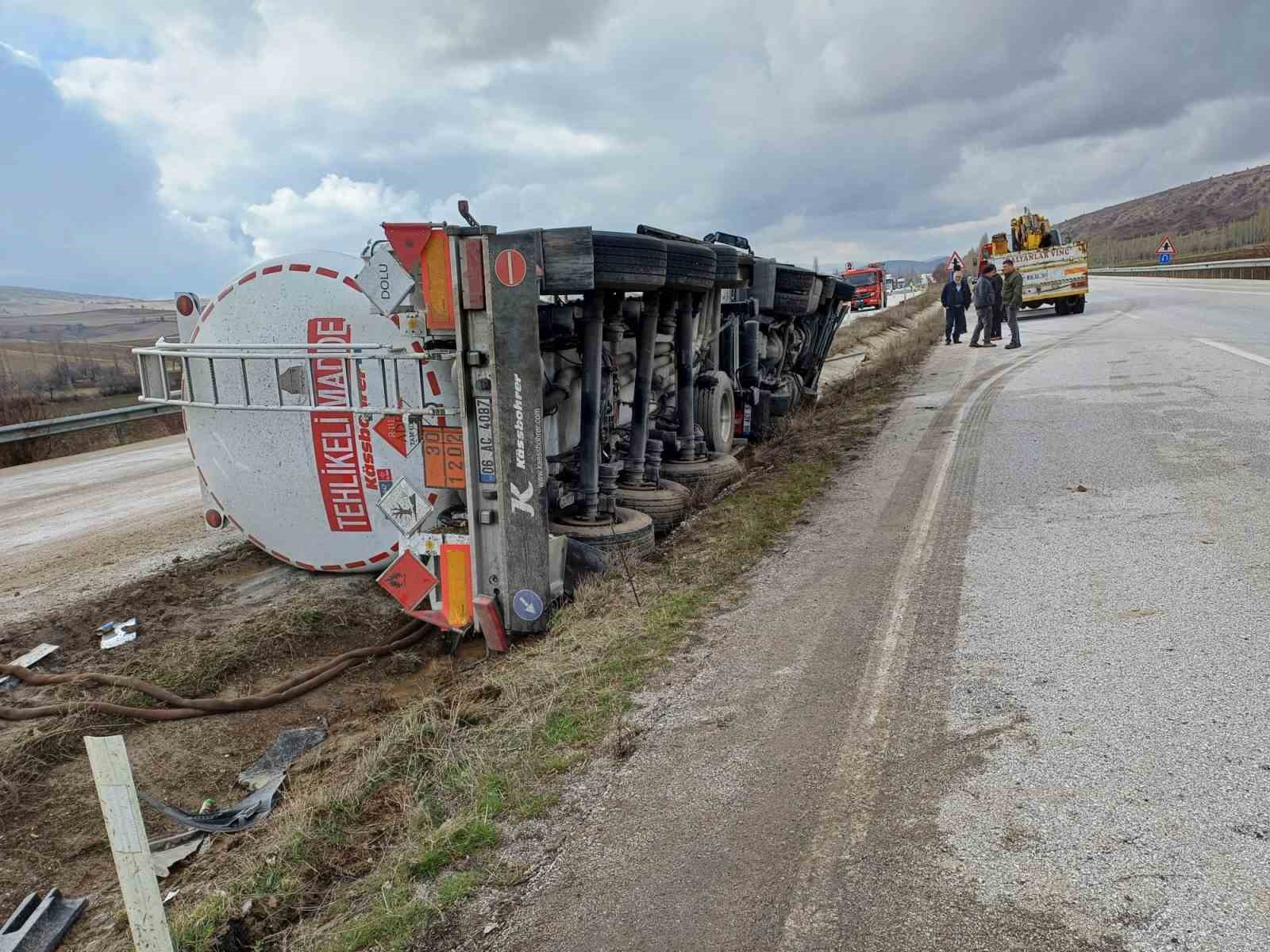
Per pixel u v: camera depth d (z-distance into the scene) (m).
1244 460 6.73
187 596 6.36
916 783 3.04
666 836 2.90
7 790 4.05
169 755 4.39
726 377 8.98
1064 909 2.37
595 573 5.56
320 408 5.18
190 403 5.87
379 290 4.85
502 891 2.72
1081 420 8.97
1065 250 25.08
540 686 4.19
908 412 10.90
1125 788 2.86
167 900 3.11
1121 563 4.90
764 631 4.53
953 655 4.00
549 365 6.39
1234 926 2.23
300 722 4.69
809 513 6.71
